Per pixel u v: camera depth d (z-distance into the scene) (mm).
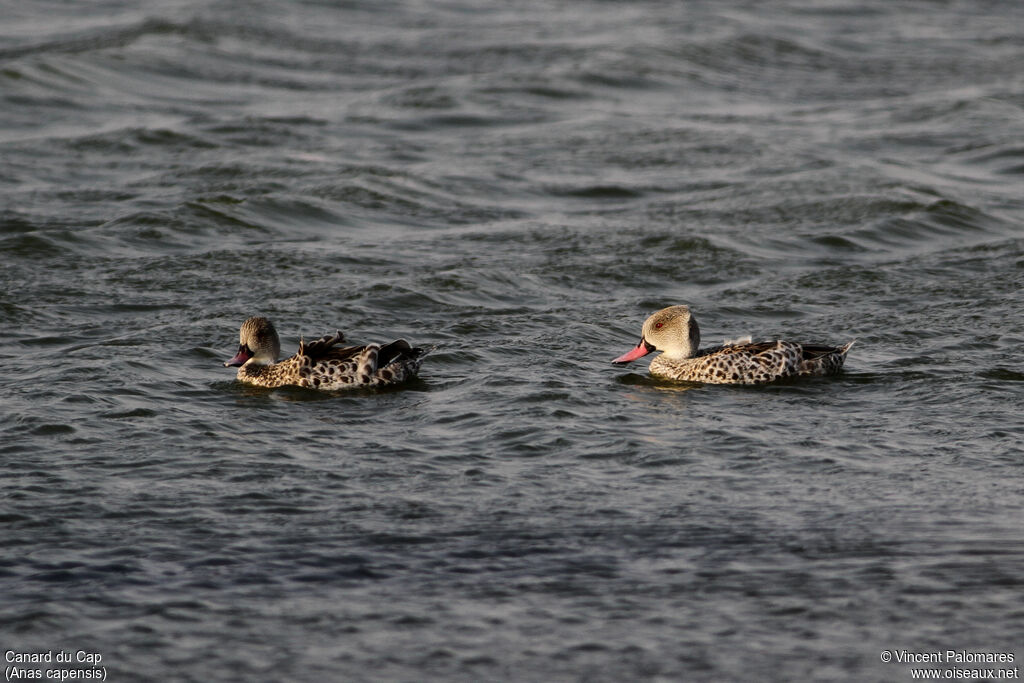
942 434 13930
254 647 8977
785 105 39438
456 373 16781
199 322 18938
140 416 14430
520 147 32906
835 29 52750
